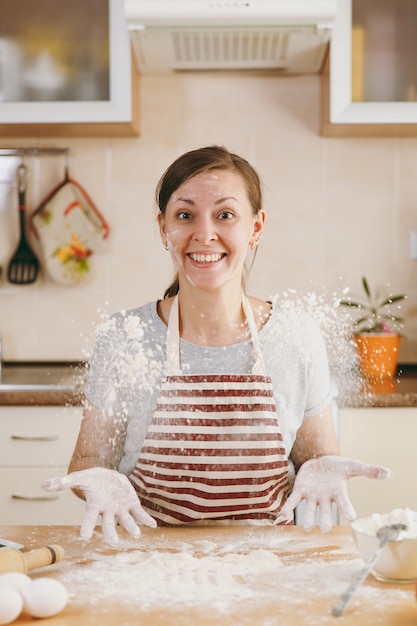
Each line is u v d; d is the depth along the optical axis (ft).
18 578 3.39
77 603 3.35
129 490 4.11
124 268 9.19
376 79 8.07
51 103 8.13
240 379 4.93
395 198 9.15
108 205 9.17
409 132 8.77
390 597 3.38
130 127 8.48
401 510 3.91
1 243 9.21
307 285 9.17
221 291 4.97
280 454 4.93
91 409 5.10
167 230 4.99
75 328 9.20
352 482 7.39
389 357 8.42
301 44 8.11
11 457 7.48
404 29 8.04
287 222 9.16
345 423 7.43
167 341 5.11
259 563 3.77
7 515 7.49
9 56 8.15
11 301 9.21
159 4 7.56
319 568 3.74
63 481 4.02
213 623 3.13
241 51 8.29
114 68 8.08
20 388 7.47
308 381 5.12
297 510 6.78
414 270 9.18
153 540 4.19
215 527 4.43
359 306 8.83
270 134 9.12
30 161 9.16
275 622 3.14
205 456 4.88
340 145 9.12
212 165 4.89
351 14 8.00
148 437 4.95
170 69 8.86
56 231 8.98
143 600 3.38
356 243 9.16
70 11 8.12
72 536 4.26
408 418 7.43
